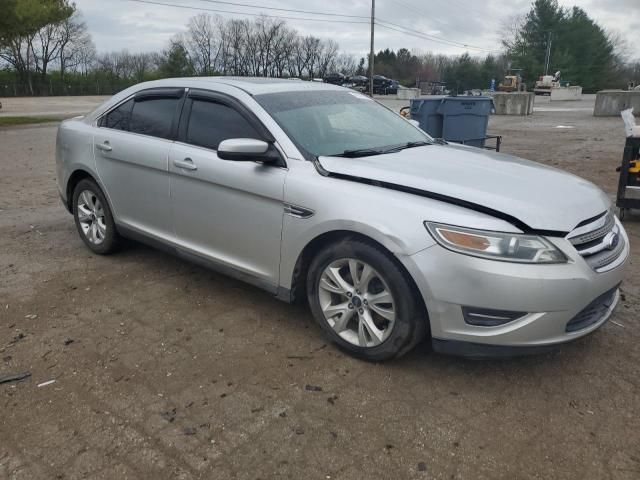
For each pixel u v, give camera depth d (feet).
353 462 8.20
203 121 13.23
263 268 12.00
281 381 10.22
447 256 9.25
